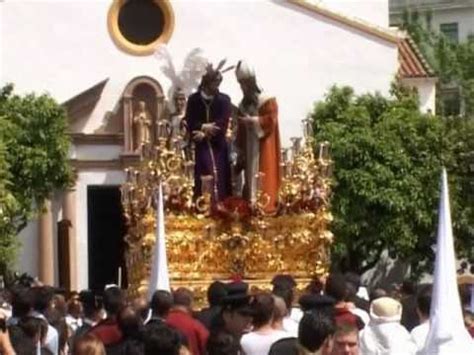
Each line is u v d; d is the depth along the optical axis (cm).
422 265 6178
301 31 6581
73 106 6297
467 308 3025
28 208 5800
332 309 2417
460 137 6178
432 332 2253
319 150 4331
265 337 2278
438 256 2322
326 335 1862
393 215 5931
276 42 6569
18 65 6406
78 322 3469
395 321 2328
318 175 4031
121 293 2672
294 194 3988
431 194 6000
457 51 8756
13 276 5559
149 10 6494
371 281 6378
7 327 2297
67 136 5897
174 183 3919
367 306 2906
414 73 6856
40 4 6425
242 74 4009
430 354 2248
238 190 4047
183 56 6506
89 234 6369
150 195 3916
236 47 6550
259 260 3966
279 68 6569
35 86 6419
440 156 6047
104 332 2383
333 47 6594
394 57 6588
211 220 3941
